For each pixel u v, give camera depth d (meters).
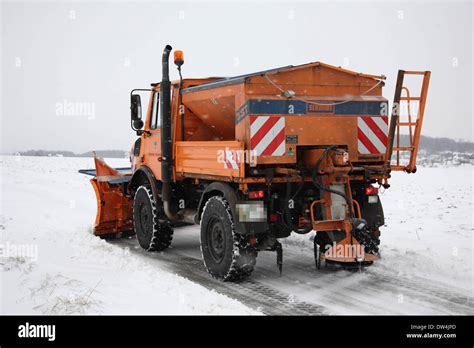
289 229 6.52
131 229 9.62
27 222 10.36
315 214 6.40
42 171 28.67
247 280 6.30
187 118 7.85
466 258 6.74
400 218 10.69
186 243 9.14
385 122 6.78
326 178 6.20
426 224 9.77
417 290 5.67
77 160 52.31
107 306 4.91
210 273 6.51
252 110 5.93
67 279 5.68
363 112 6.63
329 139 6.40
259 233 6.18
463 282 5.93
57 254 7.18
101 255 7.36
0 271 5.85
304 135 6.23
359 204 6.75
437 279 6.09
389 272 6.44
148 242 8.37
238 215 5.97
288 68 6.23
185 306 5.01
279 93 6.19
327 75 6.49
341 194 6.13
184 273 6.82
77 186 19.03
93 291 5.31
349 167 6.17
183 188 8.03
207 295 5.38
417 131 6.64
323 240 6.61
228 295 5.65
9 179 22.02
